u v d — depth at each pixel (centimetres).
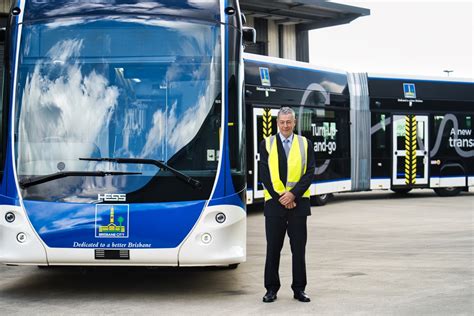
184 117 750
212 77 760
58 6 774
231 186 745
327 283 855
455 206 1864
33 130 750
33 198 735
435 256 1058
